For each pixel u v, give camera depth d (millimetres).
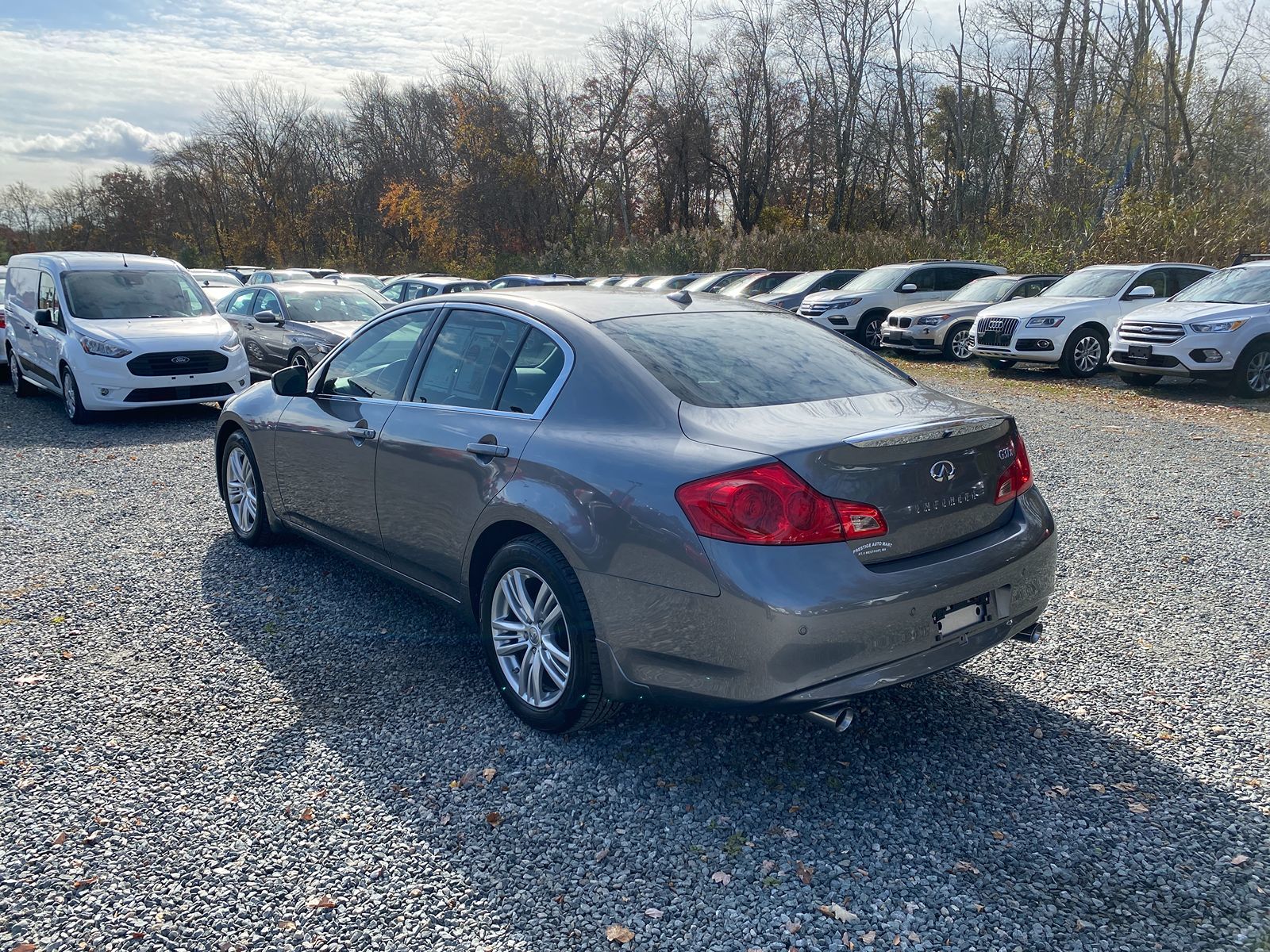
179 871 2609
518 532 3451
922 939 2340
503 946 2326
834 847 2719
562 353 3465
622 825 2836
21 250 91875
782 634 2652
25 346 11602
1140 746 3266
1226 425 9664
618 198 48781
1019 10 32281
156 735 3371
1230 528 5793
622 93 45969
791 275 21797
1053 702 3596
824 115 42969
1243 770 3098
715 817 2875
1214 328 11414
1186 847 2695
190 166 66500
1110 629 4270
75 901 2486
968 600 3004
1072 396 12062
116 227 80500
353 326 12211
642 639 2926
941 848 2711
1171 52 26328
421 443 3799
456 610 3859
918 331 16672
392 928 2391
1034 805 2922
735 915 2436
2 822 2830
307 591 4844
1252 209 19453
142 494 6922
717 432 2932
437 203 46375
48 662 3969
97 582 4984
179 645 4160
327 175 62469
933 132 41906
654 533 2846
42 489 7094
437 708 3582
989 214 34500
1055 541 3385
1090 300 14070
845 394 3367
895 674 2836
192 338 10148
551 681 3398
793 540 2684
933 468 2941
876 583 2750
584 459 3105
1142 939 2328
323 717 3512
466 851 2709
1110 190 27938
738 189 47125
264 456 5078
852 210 43812
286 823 2846
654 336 3504
